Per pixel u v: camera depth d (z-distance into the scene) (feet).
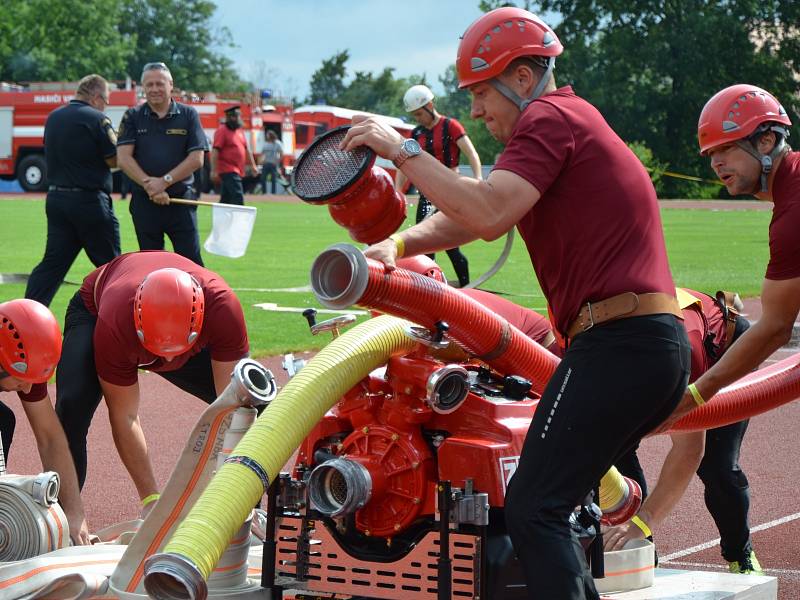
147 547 11.71
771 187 12.84
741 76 199.11
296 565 11.34
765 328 12.29
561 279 10.14
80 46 284.61
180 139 31.63
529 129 9.84
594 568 11.48
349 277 10.27
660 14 201.98
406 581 10.80
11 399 26.43
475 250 71.46
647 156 188.96
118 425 14.87
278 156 145.28
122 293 14.23
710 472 14.87
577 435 9.71
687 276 53.88
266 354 30.58
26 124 140.56
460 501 10.41
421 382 10.78
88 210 32.76
